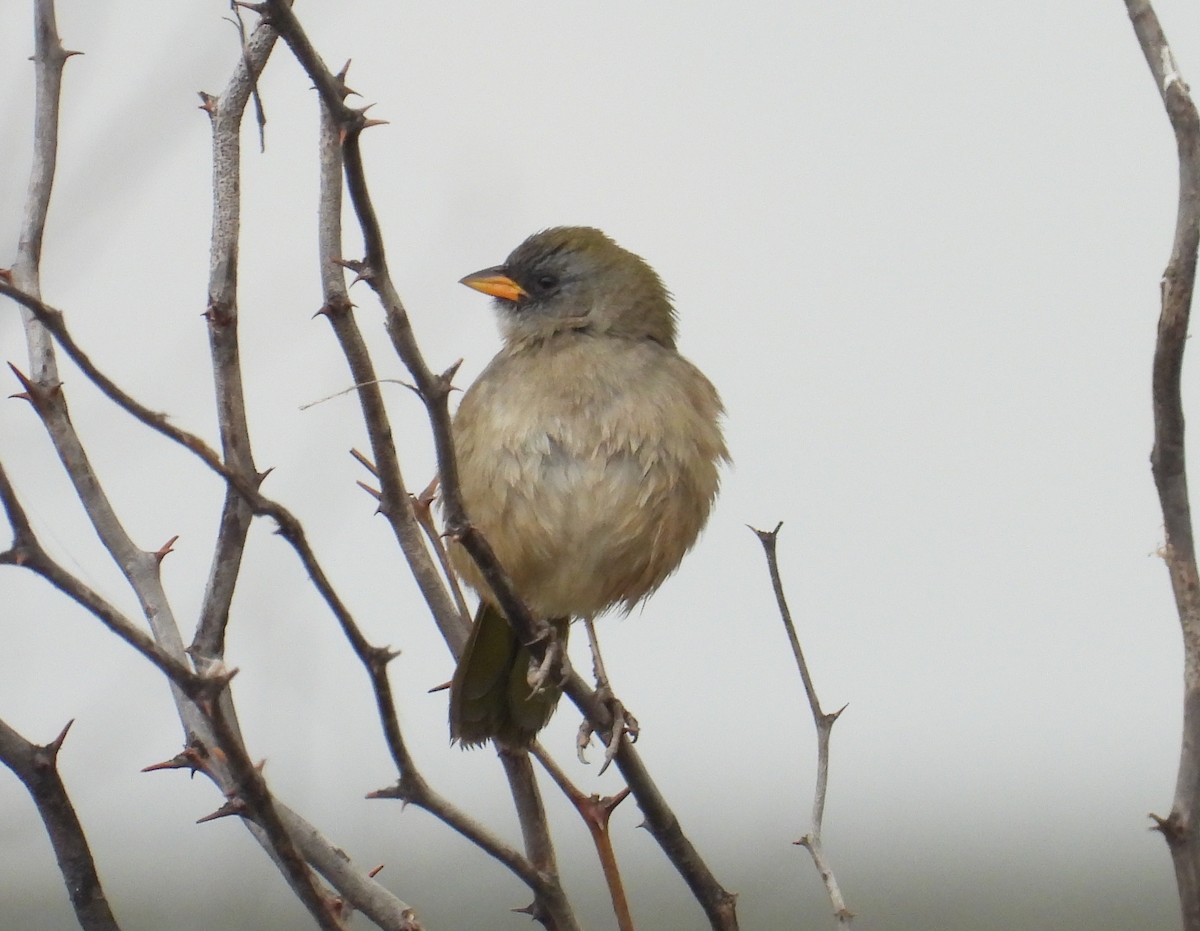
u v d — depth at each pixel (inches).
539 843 315.6
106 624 212.5
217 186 305.4
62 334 208.5
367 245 254.8
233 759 227.0
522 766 319.6
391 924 276.2
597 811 301.3
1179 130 239.9
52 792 239.9
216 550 297.4
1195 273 241.3
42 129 295.1
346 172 247.1
